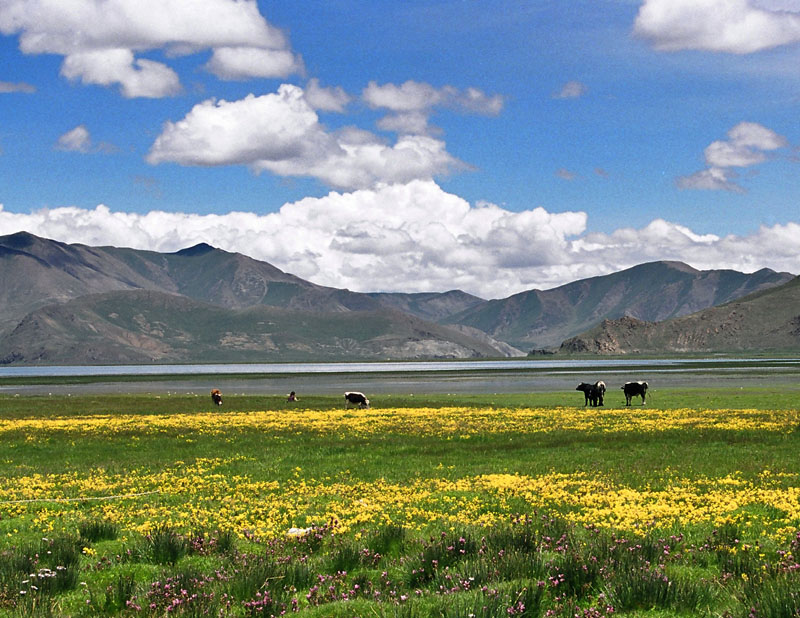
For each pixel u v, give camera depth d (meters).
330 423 52.50
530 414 57.94
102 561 16.48
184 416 60.59
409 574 14.55
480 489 25.61
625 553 14.77
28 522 21.47
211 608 12.60
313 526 19.52
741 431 41.44
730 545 16.28
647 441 38.91
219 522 20.88
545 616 11.91
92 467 33.56
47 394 113.75
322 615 12.27
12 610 12.63
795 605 11.23
